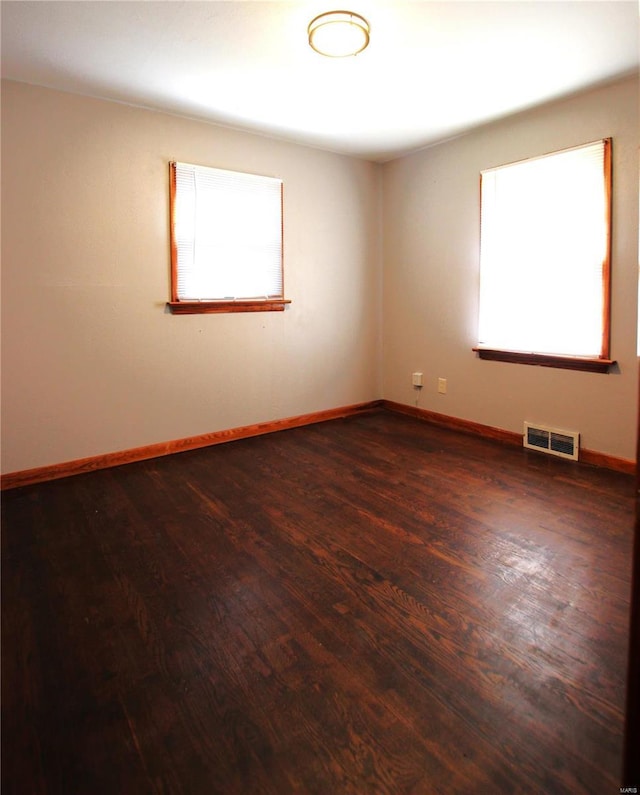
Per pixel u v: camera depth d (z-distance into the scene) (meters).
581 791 1.17
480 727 1.36
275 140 3.95
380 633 1.74
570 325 3.37
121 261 3.33
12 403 3.04
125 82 2.90
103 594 1.99
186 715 1.41
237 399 4.01
